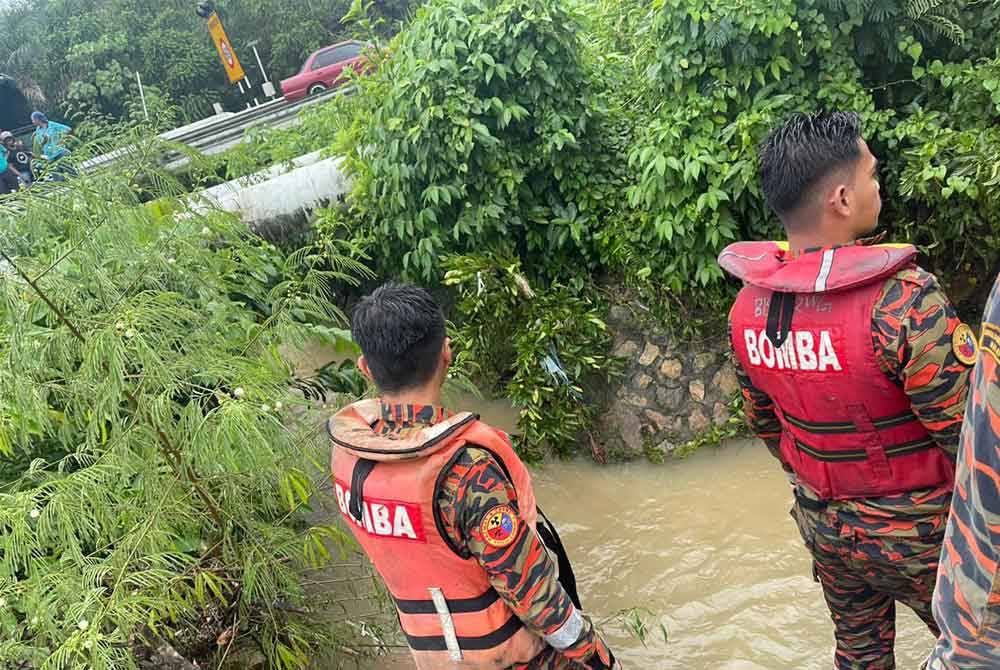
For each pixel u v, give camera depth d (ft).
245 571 7.57
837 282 4.81
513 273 12.34
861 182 4.97
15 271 7.04
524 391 11.82
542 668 5.16
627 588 9.61
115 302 7.41
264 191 14.21
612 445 11.93
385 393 4.93
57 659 6.12
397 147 12.26
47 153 11.02
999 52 10.45
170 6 62.08
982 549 2.59
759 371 5.60
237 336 8.99
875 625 6.30
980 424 2.53
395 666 9.12
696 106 11.08
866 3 10.43
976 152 10.27
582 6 16.48
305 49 60.90
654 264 11.85
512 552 4.53
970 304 11.78
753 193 10.64
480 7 11.94
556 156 12.27
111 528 7.43
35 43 58.39
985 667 2.75
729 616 8.88
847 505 5.47
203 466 7.11
